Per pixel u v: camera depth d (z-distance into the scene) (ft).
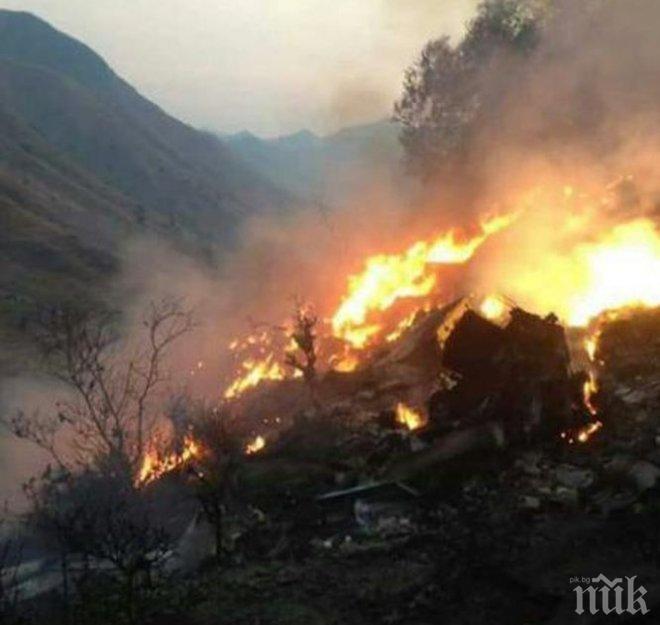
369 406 62.59
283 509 47.57
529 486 42.27
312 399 66.69
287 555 40.60
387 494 45.44
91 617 37.17
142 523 50.83
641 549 32.22
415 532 40.04
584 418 48.01
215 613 34.73
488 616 31.01
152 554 46.14
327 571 37.29
